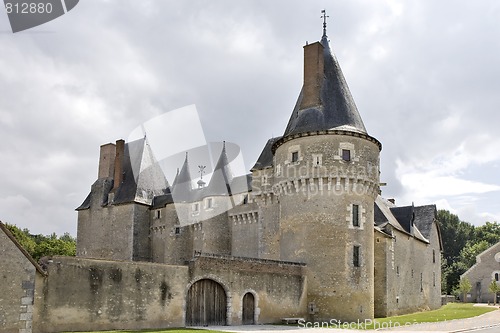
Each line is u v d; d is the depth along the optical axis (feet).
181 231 156.04
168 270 80.28
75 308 68.90
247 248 136.67
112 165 180.86
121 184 173.58
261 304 91.71
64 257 68.85
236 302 88.53
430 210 176.45
